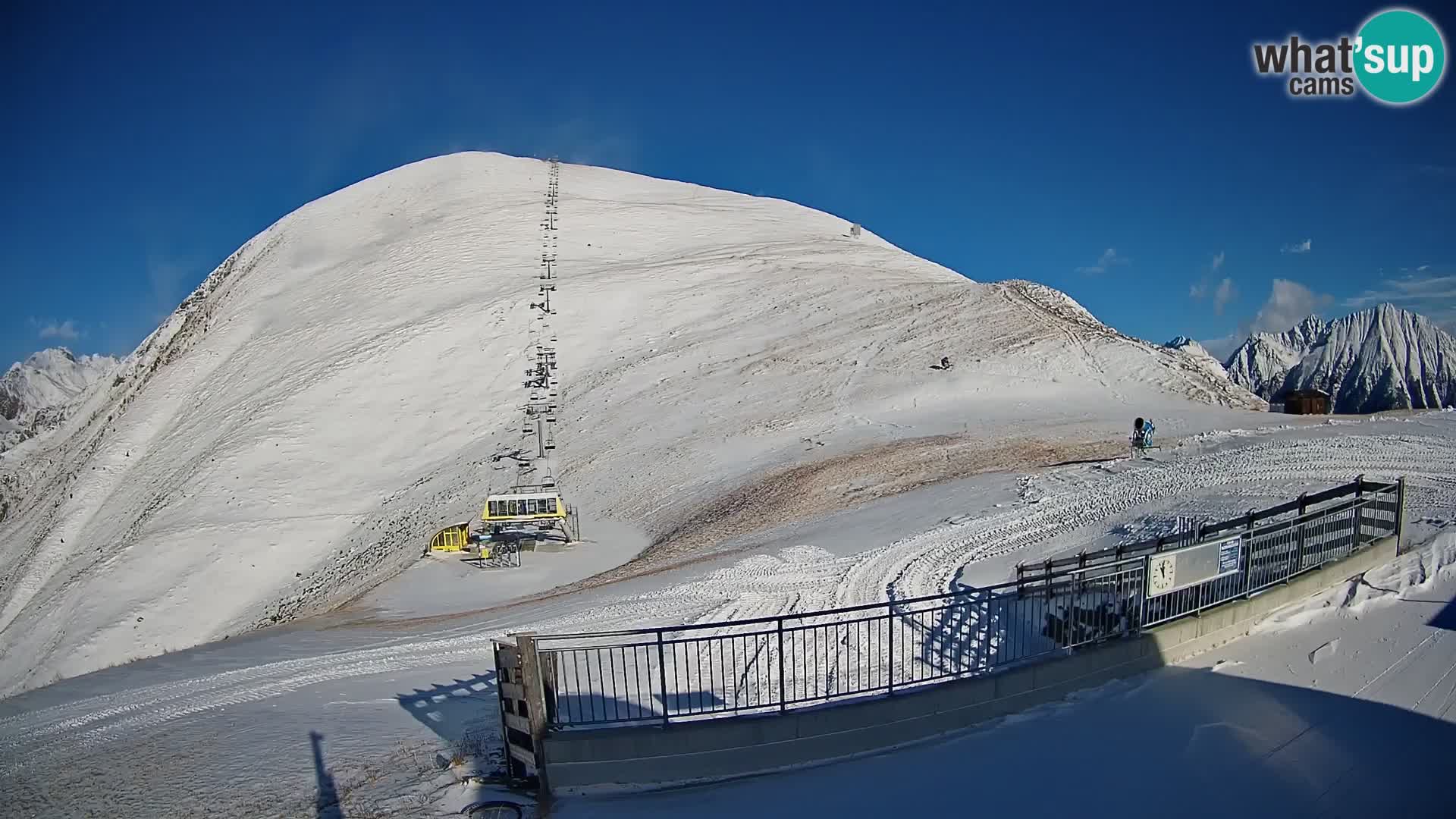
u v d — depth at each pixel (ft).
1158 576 34.30
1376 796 23.63
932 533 64.39
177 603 111.45
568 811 26.63
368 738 35.94
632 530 103.35
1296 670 32.35
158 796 32.04
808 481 97.96
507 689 29.50
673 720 30.04
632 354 176.96
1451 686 29.22
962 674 31.94
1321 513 40.55
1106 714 30.48
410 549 110.22
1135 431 89.04
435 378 173.99
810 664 37.96
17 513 187.93
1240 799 24.26
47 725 45.09
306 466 146.82
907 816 24.85
